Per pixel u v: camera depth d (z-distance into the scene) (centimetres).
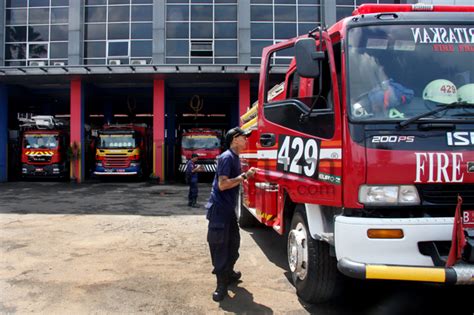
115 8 2336
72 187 1902
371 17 385
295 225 477
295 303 447
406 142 347
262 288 495
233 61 2309
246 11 2259
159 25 2256
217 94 2542
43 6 2345
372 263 338
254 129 637
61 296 470
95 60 2325
